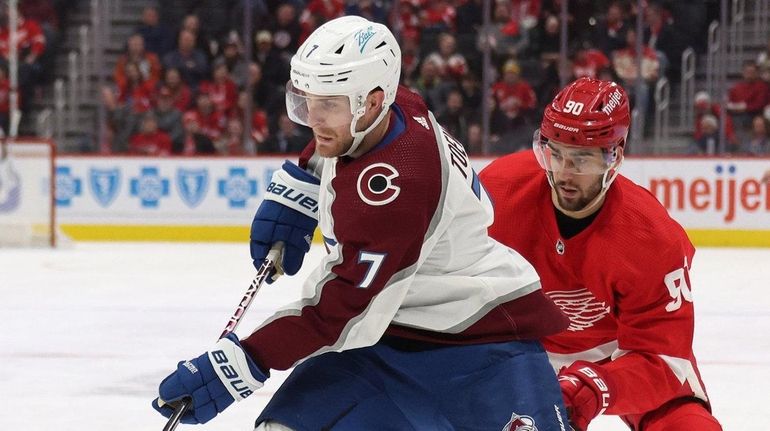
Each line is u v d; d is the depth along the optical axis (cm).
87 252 1855
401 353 454
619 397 511
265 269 486
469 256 453
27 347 1038
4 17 2330
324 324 430
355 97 425
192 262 1703
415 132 435
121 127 2177
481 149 2111
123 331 1116
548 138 496
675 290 515
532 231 531
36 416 792
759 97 2114
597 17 2117
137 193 2055
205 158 2039
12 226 1927
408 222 422
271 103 2148
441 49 2130
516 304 459
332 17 2186
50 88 2330
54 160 1916
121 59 2194
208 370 435
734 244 1964
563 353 579
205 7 2239
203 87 2175
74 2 2381
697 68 2167
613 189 514
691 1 2155
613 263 513
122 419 784
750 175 1956
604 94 493
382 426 446
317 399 446
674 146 2156
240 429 751
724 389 884
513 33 2147
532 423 453
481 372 454
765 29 2192
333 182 431
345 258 426
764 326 1162
